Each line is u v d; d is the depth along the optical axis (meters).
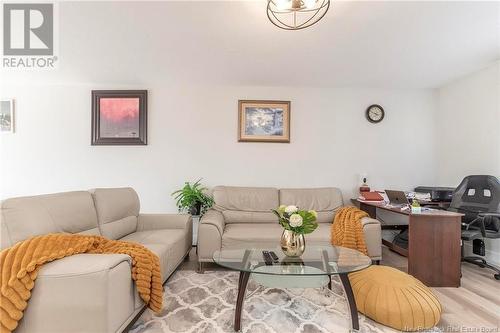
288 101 3.58
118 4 1.90
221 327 1.68
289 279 2.05
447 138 3.54
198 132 3.57
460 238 2.33
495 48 2.53
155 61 2.84
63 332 1.24
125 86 3.55
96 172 3.51
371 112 3.63
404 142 3.66
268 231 2.70
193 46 2.51
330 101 3.62
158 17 2.05
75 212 1.89
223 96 3.59
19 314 1.19
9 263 1.23
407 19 2.05
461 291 2.22
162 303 1.86
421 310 1.64
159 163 3.55
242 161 3.59
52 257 1.31
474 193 2.76
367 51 2.59
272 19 2.05
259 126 3.58
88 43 2.45
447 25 2.13
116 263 1.34
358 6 1.89
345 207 3.14
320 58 2.75
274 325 1.71
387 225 3.40
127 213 2.59
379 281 1.82
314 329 1.67
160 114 3.55
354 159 3.62
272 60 2.81
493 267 2.55
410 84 3.54
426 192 3.38
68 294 1.24
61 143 3.48
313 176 3.60
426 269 2.33
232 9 1.94
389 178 3.63
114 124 3.49
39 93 3.46
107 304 1.26
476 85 3.13
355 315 1.64
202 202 3.27
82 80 3.38
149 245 2.10
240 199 3.21
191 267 2.74
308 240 2.61
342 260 1.85
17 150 3.45
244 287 1.68
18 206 1.50
